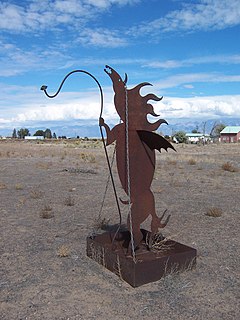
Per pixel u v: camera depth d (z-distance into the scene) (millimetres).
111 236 6195
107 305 4332
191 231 7609
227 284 4914
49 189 13820
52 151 41656
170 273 5125
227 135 108688
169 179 16750
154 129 5492
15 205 10570
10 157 31578
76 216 9117
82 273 5301
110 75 5270
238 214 9258
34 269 5488
